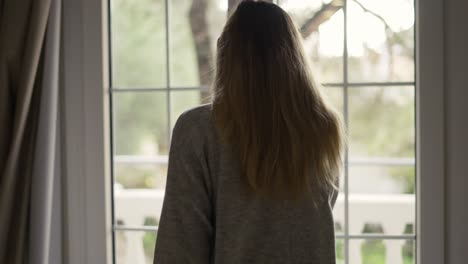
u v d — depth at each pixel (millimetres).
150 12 4988
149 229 1921
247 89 1096
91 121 1851
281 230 1104
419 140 1724
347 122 1840
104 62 1855
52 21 1660
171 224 1118
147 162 2635
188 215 1113
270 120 1087
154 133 5398
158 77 5059
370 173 5008
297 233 1112
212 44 4793
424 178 1724
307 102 1112
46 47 1658
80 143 1858
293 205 1108
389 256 2600
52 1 1664
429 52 1704
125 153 5410
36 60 1617
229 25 1167
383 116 4930
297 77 1114
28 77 1606
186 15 4812
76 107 1854
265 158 1075
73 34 1846
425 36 1704
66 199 1868
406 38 4137
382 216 2604
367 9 2371
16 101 1623
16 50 1618
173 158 1142
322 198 1135
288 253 1107
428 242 1727
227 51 1139
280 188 1085
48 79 1657
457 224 1716
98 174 1854
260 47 1118
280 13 1166
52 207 1818
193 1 4812
